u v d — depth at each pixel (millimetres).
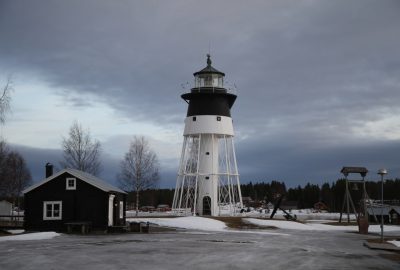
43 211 47969
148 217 66312
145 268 22266
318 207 170625
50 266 22469
